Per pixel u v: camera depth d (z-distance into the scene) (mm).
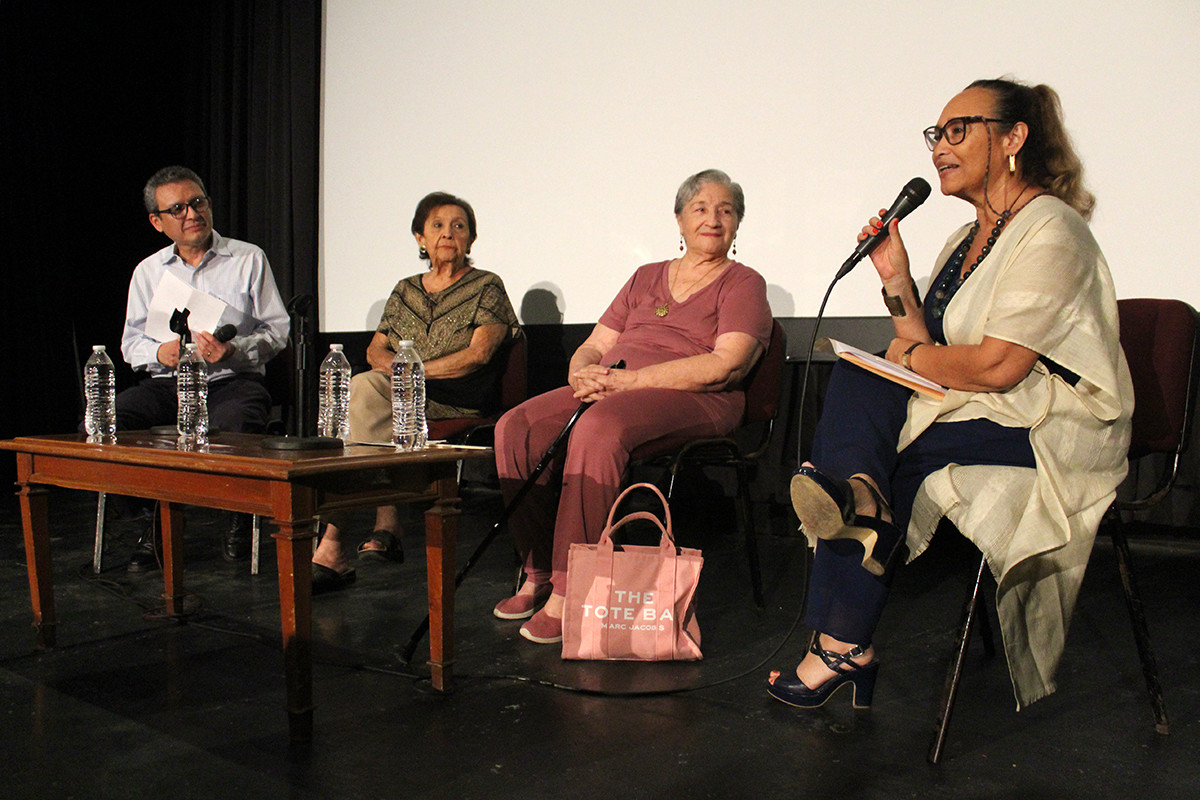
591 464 2035
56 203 4539
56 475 1893
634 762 1407
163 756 1422
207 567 2756
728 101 3457
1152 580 2637
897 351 1702
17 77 4371
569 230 3857
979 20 2986
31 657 1916
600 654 1896
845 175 3232
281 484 1452
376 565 2795
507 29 3969
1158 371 1666
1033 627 1481
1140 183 2805
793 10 3303
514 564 2840
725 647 2014
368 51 4359
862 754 1446
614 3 3693
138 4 4793
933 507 1535
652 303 2535
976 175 1658
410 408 2018
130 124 4812
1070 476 1504
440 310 3102
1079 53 2855
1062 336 1495
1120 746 1487
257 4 4648
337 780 1339
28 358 4445
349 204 4465
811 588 1634
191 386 2055
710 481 3580
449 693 1710
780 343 2441
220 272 3141
